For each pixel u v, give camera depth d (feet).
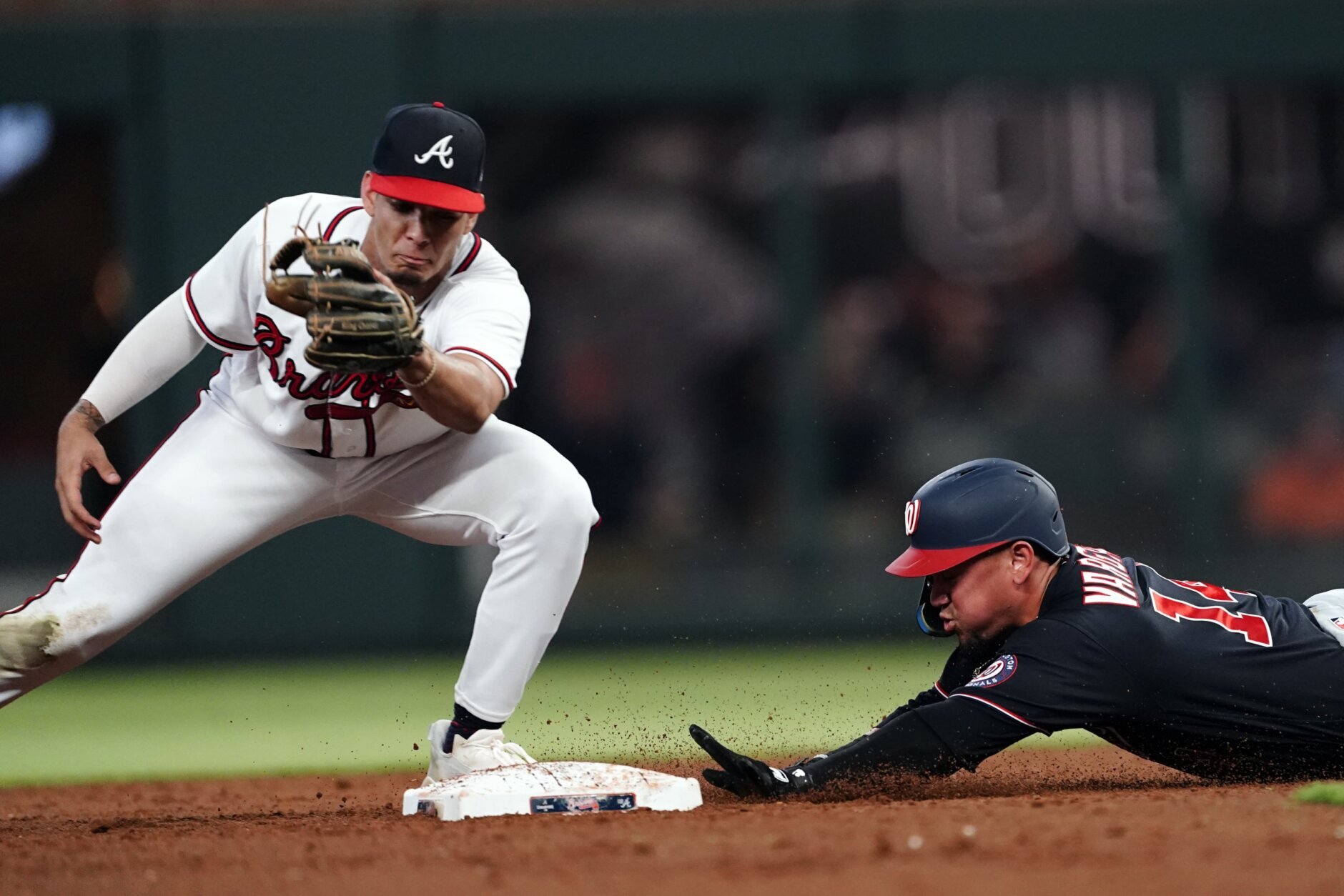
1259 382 165.07
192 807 59.26
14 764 81.87
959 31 147.95
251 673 134.51
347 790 64.75
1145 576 49.34
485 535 53.72
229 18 139.74
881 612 150.20
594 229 170.30
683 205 171.12
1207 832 39.34
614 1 145.79
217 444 52.70
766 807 46.21
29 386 153.58
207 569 52.60
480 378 46.26
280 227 51.08
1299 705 47.80
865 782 47.26
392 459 53.16
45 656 50.90
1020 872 35.17
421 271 48.19
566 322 170.19
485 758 52.80
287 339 50.57
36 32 139.33
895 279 172.55
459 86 144.25
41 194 152.56
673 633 150.20
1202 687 47.24
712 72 147.02
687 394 171.22
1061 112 170.09
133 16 139.33
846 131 171.83
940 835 39.78
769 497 168.76
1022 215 170.71
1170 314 153.07
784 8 147.13
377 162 47.50
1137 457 158.30
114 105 139.95
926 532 47.91
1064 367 167.32
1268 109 169.37
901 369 166.71
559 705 103.71
